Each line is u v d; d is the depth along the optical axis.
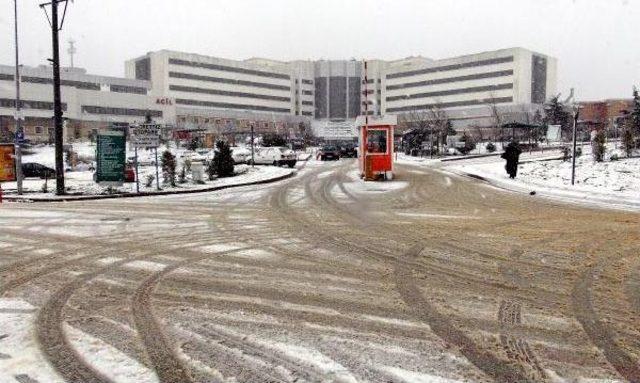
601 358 4.65
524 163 30.80
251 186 23.47
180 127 83.62
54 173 29.31
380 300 6.35
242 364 4.52
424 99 120.31
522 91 105.62
